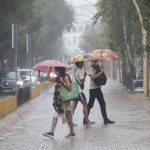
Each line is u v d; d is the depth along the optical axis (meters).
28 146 23.06
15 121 32.62
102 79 29.98
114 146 22.45
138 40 56.78
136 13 58.41
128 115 34.84
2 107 35.00
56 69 25.48
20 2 68.38
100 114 35.66
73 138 25.00
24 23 83.69
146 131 26.80
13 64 98.75
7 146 23.17
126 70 71.06
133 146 22.33
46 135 25.16
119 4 61.50
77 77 29.34
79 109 39.50
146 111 37.53
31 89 54.12
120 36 64.81
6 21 69.12
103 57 33.09
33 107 43.09
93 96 30.08
